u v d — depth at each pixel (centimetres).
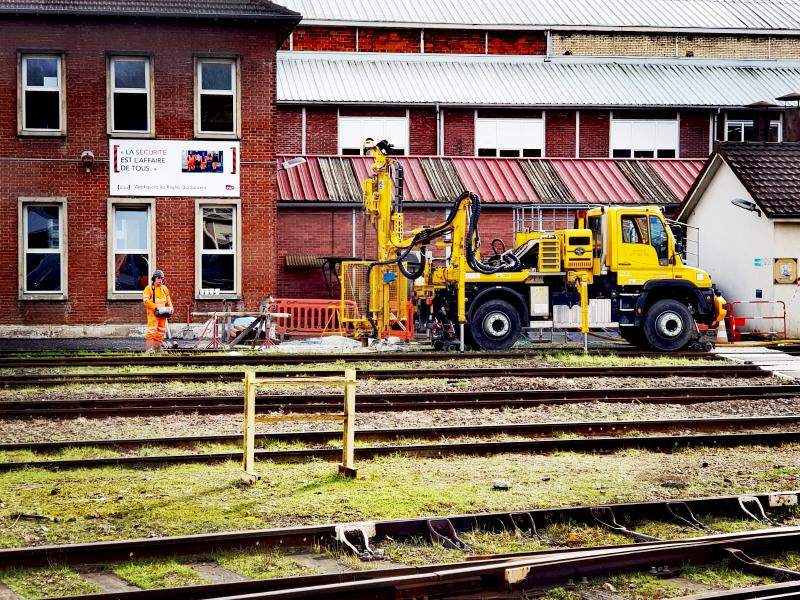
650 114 4344
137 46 3044
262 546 924
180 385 1930
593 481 1243
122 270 3067
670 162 4034
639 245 2700
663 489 1201
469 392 1844
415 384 1989
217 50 3075
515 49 4956
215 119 3094
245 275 3091
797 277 3102
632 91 4416
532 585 821
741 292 3253
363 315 2883
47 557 864
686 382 2103
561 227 3672
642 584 849
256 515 1055
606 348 2802
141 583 830
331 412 1705
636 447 1476
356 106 4162
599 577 859
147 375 1992
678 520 1048
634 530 1020
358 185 3616
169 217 3064
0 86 3008
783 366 2395
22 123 3016
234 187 3089
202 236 3083
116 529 998
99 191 3042
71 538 962
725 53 5141
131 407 1675
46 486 1179
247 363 2277
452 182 3709
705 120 4381
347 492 1161
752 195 3120
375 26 4831
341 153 4172
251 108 3094
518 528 989
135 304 3055
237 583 794
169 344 2719
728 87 4531
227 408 1680
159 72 3053
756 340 3053
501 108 4222
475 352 2503
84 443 1388
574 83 4459
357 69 4441
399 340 2852
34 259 3038
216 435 1448
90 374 1989
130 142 3047
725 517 1071
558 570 838
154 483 1200
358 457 1374
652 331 2691
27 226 3038
